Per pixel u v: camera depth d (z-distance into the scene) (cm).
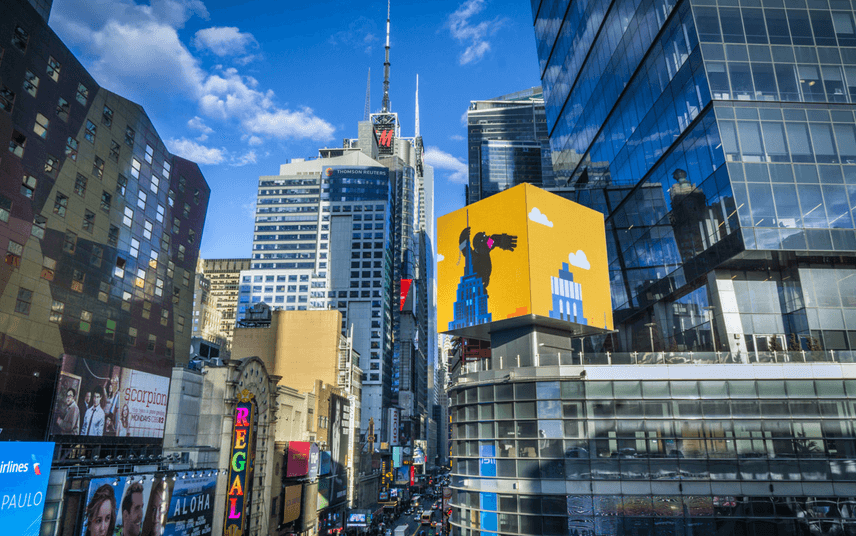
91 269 5034
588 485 3750
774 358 3912
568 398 3916
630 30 6712
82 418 4428
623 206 6981
